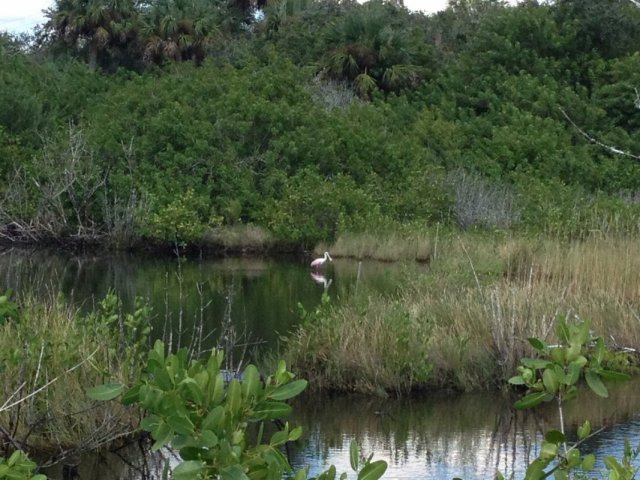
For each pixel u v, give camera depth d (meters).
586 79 36.34
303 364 10.37
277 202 25.88
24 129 29.11
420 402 9.85
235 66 39.91
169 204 25.03
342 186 26.38
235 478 3.34
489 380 10.34
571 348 3.84
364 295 12.22
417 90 38.38
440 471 7.64
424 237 23.44
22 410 7.64
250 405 3.53
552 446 3.90
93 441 7.77
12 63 37.16
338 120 29.30
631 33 37.53
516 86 35.34
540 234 18.83
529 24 37.66
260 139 27.95
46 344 7.86
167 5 43.81
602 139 32.56
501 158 30.72
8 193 25.75
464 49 41.41
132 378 7.86
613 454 7.94
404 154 29.78
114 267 21.55
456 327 11.01
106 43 43.31
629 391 10.30
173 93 28.48
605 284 12.56
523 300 10.98
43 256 23.53
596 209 19.66
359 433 8.78
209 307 15.11
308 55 40.16
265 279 19.33
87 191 25.47
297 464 7.79
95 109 31.66
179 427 3.35
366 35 39.50
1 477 4.00
